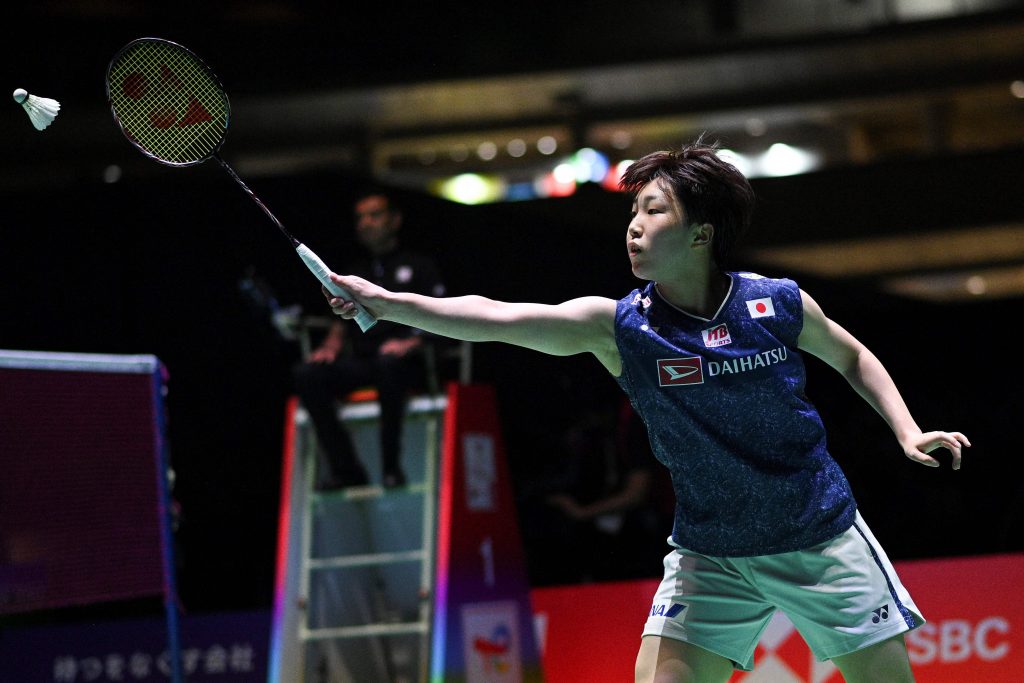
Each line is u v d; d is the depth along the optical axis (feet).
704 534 14.02
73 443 27.07
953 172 50.78
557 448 40.57
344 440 28.96
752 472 13.67
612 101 63.16
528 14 59.06
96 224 41.83
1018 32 58.23
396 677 30.40
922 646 27.22
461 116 63.10
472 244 43.91
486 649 28.07
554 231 44.91
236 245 42.27
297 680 28.58
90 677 31.22
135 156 60.44
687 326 13.79
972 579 27.30
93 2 55.72
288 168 66.23
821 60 60.64
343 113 61.16
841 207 51.19
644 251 13.88
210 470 41.24
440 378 31.04
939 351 45.01
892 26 58.23
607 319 14.12
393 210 31.30
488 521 29.17
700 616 14.06
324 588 29.84
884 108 65.72
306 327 30.68
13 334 41.34
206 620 30.94
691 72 60.70
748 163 68.28
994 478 38.99
